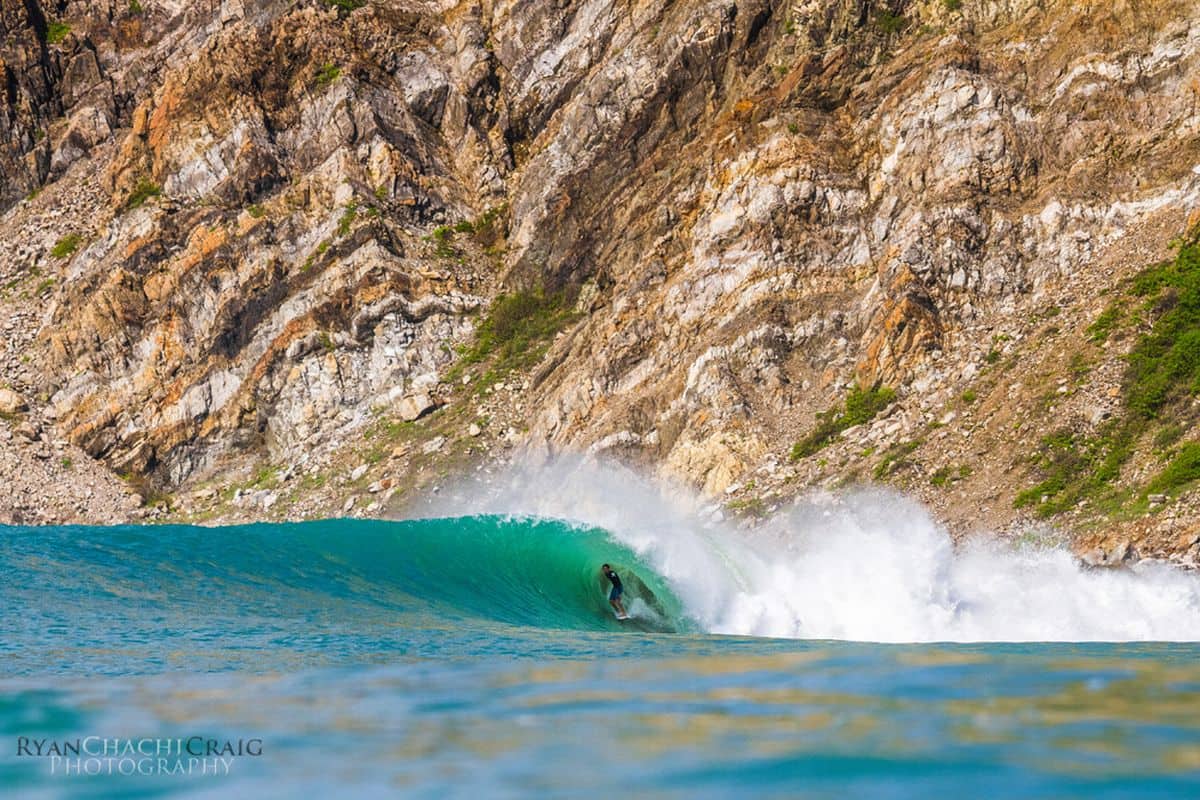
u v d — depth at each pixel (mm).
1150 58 160250
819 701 34344
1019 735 28438
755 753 27750
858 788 24438
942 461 130875
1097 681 37094
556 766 27344
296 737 31594
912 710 32188
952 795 23688
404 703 36750
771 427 154375
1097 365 129125
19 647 55000
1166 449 114375
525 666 46500
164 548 95125
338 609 75938
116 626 64688
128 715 35625
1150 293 134125
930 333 150000
